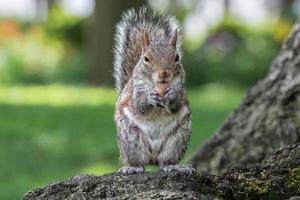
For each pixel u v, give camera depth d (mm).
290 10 37469
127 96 6926
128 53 7672
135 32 7750
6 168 14141
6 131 17375
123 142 6895
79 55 34719
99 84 29516
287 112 9500
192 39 36562
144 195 5820
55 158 15070
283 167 6461
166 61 6734
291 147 6719
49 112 20531
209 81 31297
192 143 16047
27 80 33625
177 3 40750
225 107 22609
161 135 6781
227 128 9867
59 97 24969
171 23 7723
